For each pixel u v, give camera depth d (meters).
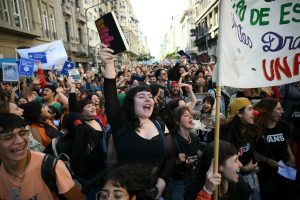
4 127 1.85
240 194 2.42
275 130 3.70
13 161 1.90
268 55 2.58
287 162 3.83
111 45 2.56
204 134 4.30
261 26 2.56
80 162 2.98
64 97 5.55
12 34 17.39
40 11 22.12
